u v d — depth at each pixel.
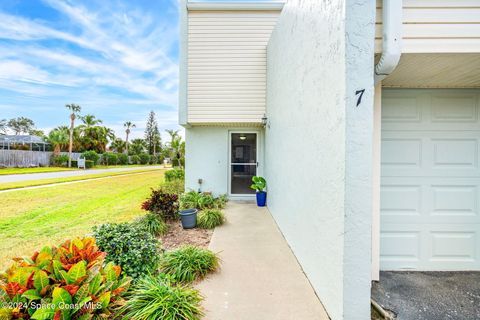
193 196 6.18
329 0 2.05
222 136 7.16
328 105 2.08
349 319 1.77
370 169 1.76
